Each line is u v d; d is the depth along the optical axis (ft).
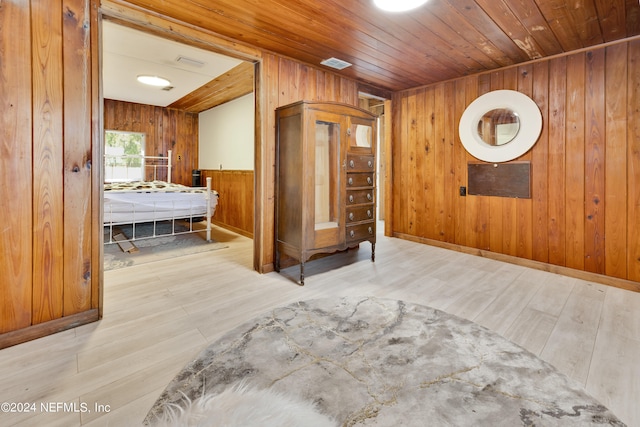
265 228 9.84
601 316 6.84
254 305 7.37
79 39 6.18
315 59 10.11
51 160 5.98
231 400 4.26
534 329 6.26
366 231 10.46
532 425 3.85
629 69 8.38
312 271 9.98
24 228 5.74
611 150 8.75
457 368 4.99
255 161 9.77
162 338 5.88
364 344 5.69
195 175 20.70
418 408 4.14
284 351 5.45
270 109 9.69
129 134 19.40
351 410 4.11
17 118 5.60
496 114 11.00
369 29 7.95
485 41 8.61
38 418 3.95
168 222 19.76
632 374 4.85
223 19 7.55
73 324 6.26
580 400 4.28
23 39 5.58
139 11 7.02
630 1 6.55
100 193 6.59
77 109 6.24
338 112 9.31
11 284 5.63
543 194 10.09
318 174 9.21
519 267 10.44
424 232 13.60
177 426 3.81
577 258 9.46
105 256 11.69
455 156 12.30
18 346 5.59
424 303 7.50
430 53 9.52
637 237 8.42
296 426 3.84
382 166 19.95
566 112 9.47
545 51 9.29
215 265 10.65
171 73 13.20
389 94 14.16
